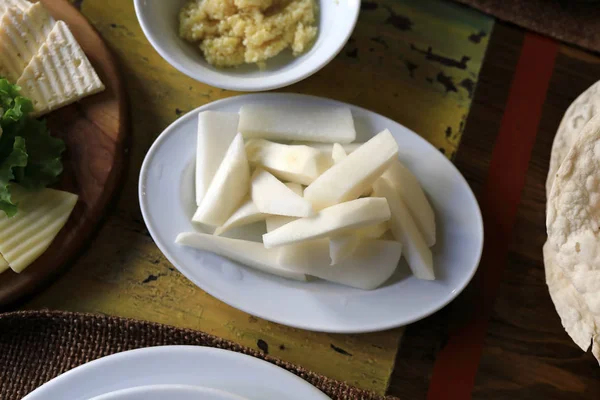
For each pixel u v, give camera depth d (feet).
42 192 1.76
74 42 1.82
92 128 1.81
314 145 1.81
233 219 1.76
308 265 1.73
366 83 1.91
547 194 1.78
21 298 1.74
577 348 1.78
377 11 1.95
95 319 1.70
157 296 1.77
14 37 1.83
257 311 1.70
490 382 1.76
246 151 1.79
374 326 1.70
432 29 1.95
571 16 1.97
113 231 1.81
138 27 1.94
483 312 1.79
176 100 1.89
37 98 1.80
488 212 1.85
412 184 1.77
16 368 1.70
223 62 1.83
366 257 1.74
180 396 1.58
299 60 1.84
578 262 1.57
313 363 1.75
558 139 1.77
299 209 1.69
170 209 1.77
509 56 1.94
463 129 1.89
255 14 1.81
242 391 1.63
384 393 1.74
